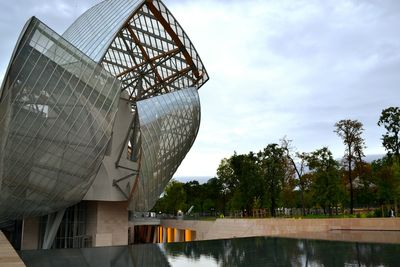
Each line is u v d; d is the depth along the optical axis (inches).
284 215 2180.1
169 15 1456.7
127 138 1609.3
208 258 676.7
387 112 1777.8
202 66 1764.3
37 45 963.3
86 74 1072.2
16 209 1133.1
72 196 1232.2
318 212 2513.5
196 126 1766.7
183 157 1777.8
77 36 1562.5
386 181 1822.1
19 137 986.1
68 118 1048.2
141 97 1903.3
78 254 727.7
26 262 622.8
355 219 1314.0
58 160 1083.9
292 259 652.7
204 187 3922.2
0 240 660.7
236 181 2630.4
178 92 1697.8
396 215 1569.9
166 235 2842.0
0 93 943.0
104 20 1473.9
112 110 1159.6
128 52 1710.1
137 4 1374.3
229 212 2955.2
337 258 652.1
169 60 1737.2
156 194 1672.0
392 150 1770.4
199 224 1999.3
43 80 982.4
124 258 675.4
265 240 1033.5
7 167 1014.4
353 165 1988.2
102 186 1504.7
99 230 1593.3
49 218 1350.9
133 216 2741.1
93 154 1155.3
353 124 1834.4
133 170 1641.2
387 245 823.7
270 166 2150.6
